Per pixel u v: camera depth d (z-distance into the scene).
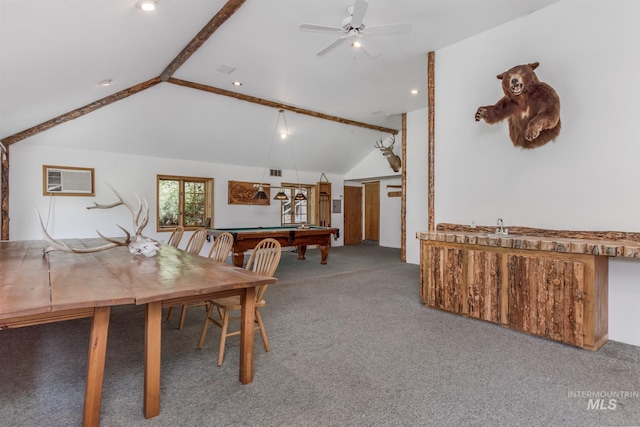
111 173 6.59
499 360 2.54
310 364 2.46
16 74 3.09
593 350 2.70
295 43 4.00
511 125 3.61
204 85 5.35
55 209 6.07
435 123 4.33
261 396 2.03
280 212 8.98
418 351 2.70
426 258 3.86
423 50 4.28
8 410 1.87
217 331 3.12
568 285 2.78
